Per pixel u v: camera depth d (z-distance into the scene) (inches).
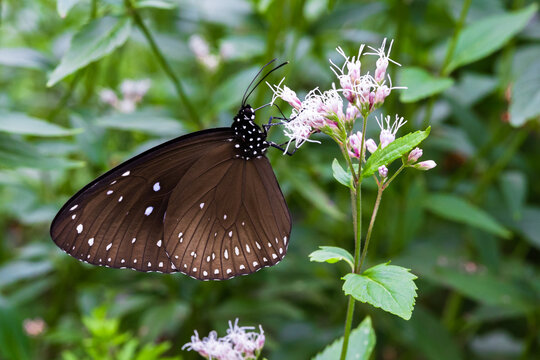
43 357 25.6
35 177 25.7
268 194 21.9
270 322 25.5
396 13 25.8
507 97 25.2
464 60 23.8
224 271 21.9
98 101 26.2
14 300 25.5
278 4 24.3
